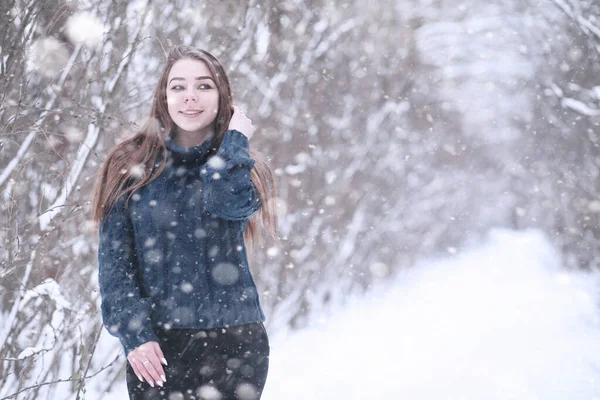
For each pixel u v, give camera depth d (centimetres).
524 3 2127
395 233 1625
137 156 381
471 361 877
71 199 611
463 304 1308
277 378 838
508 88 2303
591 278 1755
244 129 395
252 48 1135
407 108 1680
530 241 2209
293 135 1286
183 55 395
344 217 1366
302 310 1177
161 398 375
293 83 1291
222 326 378
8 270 525
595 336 1023
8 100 551
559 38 1916
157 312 376
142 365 364
